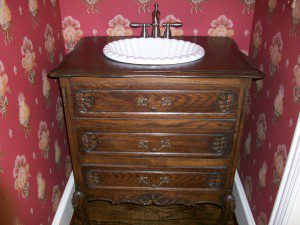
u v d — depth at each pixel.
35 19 1.31
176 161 1.40
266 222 1.39
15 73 1.13
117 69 1.19
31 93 1.27
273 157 1.33
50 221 1.52
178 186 1.47
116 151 1.39
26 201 1.23
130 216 1.87
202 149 1.37
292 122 1.15
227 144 1.35
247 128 1.73
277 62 1.31
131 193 1.50
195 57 1.28
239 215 1.75
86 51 1.42
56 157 1.61
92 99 1.26
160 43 1.48
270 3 1.41
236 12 1.63
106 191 1.49
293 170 1.12
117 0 1.61
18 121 1.15
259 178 1.50
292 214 1.17
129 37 1.63
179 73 1.17
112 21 1.66
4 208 1.05
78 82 1.23
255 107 1.59
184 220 1.84
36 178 1.33
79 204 1.51
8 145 1.07
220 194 1.48
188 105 1.27
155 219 1.85
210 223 1.83
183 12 1.64
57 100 1.61
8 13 1.08
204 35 1.69
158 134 1.34
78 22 1.67
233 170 1.41
